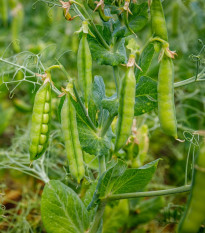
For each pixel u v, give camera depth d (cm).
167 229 85
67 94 59
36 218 87
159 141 96
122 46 62
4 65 78
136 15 59
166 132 58
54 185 62
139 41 102
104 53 60
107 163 67
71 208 62
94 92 63
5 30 127
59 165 96
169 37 107
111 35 61
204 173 54
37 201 88
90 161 72
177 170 91
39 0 67
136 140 74
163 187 90
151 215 82
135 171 61
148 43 58
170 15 109
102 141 62
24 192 90
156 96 60
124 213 80
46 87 59
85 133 62
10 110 112
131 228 85
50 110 59
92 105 62
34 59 73
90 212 66
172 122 58
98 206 63
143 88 60
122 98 56
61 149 92
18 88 108
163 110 58
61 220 62
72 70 92
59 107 62
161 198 82
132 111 56
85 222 64
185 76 91
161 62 57
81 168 59
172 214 78
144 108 61
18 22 107
